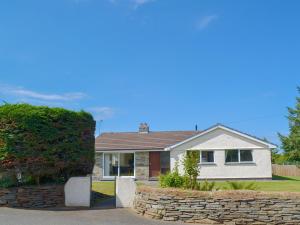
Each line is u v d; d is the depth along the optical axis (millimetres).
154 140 39500
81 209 17141
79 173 20062
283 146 50656
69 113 18828
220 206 14258
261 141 34719
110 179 37531
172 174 16641
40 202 17734
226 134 35094
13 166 17219
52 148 17922
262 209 14016
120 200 17828
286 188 24406
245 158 34875
